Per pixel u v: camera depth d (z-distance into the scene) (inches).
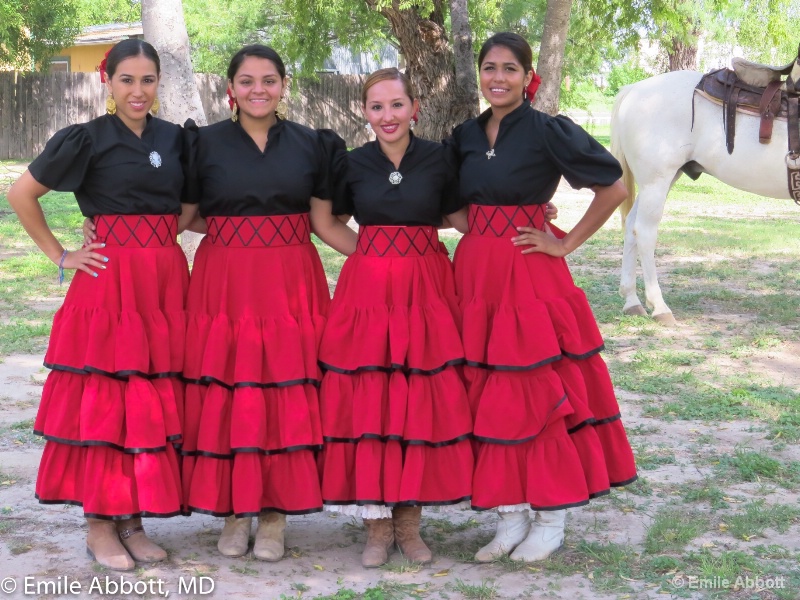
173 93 358.6
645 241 300.5
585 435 136.2
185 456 136.5
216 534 150.5
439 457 134.1
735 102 280.2
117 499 132.1
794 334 287.9
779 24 623.5
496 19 719.1
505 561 138.1
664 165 293.0
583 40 781.9
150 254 135.0
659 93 293.3
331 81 933.2
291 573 135.4
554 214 143.6
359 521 157.0
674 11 604.4
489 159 136.8
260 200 135.9
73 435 132.5
